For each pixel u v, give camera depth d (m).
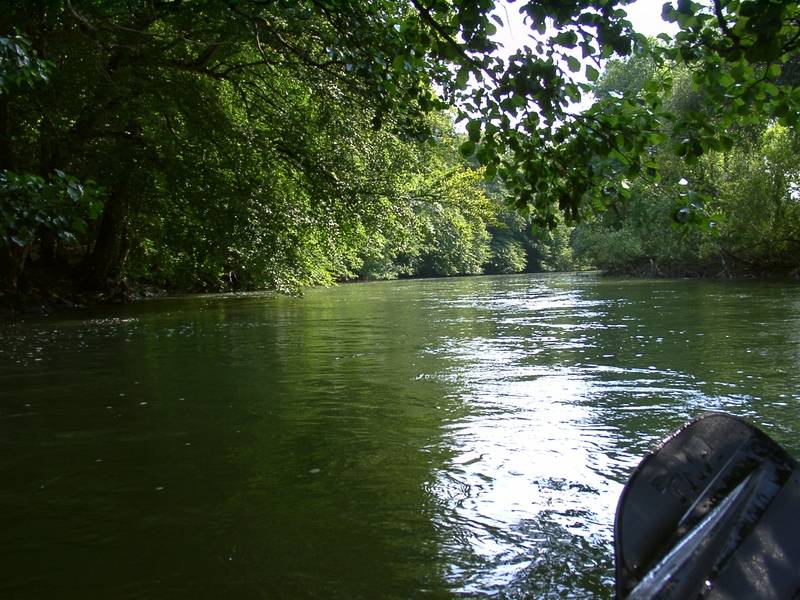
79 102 14.56
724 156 28.22
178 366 8.28
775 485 2.02
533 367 7.68
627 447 4.58
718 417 2.15
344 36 5.98
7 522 3.54
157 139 16.17
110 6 14.03
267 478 4.13
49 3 11.79
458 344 9.84
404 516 3.54
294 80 17.00
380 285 35.56
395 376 7.32
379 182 17.50
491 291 25.44
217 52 16.25
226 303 20.72
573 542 3.21
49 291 18.72
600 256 40.44
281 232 17.20
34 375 7.73
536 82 4.07
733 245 30.25
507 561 3.05
